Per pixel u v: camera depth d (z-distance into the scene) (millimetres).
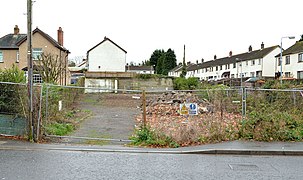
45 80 30766
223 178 7602
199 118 18188
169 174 7855
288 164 9266
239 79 54781
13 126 12367
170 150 10812
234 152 10773
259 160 9820
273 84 28906
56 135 12656
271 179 7602
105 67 56781
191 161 9438
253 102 19469
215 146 11352
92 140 12617
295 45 55844
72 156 9750
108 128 15898
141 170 8195
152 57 117312
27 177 7250
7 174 7461
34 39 42531
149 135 11859
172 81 48625
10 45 45375
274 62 63094
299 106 18062
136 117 21156
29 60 11836
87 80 45906
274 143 12023
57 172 7762
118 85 46812
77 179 7207
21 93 12289
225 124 13930
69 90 24453
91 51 56594
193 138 11828
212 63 86938
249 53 73562
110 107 27922
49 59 34219
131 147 11250
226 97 23281
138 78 47281
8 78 13656
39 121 11977
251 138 12664
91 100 31672
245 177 7734
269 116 13398
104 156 9891
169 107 23875
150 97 33906
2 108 12367
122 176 7566
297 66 52312
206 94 27031
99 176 7508
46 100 12781
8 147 10703
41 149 10648
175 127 13938
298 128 13492
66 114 19219
